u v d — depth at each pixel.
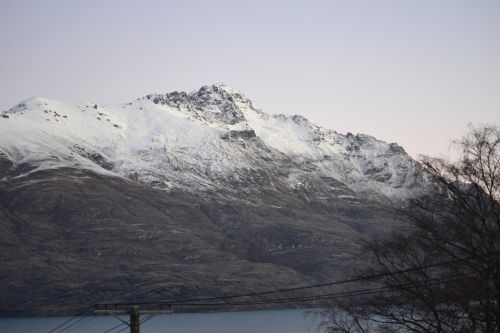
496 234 58.81
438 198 63.72
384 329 70.38
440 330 62.66
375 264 75.94
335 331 81.75
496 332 59.38
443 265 61.31
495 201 60.62
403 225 69.19
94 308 76.62
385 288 67.06
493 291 58.75
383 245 67.56
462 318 61.84
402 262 66.12
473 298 59.75
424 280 63.19
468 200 61.59
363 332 70.69
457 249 62.22
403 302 66.44
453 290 61.28
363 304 69.50
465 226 60.72
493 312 59.00
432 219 63.72
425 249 63.69
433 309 62.31
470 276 59.91
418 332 65.56
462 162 62.88
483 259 58.66
